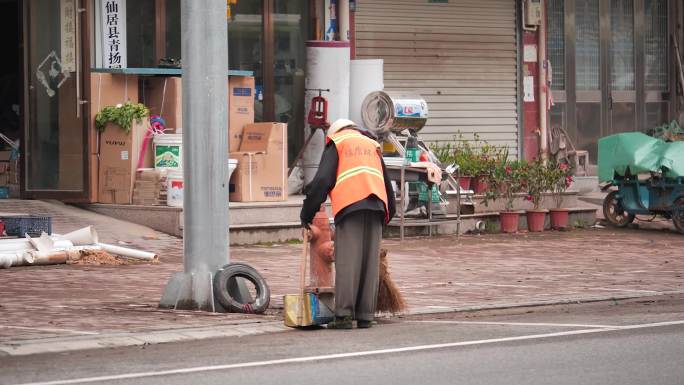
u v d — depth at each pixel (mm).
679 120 68750
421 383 19609
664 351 22594
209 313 28594
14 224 38844
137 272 36344
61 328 26047
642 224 55000
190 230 29141
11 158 50750
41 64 48125
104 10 48594
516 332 25359
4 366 21672
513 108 61375
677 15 69250
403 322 27703
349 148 26516
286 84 54000
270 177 47344
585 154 64312
